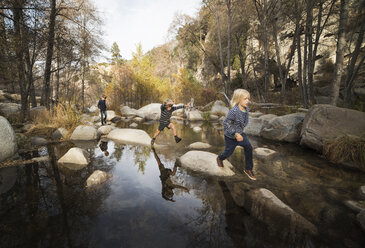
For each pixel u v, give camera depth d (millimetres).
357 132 3904
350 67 7016
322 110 4633
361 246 1543
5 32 5742
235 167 3453
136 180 2869
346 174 3117
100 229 1729
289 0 10711
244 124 2816
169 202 2232
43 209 2039
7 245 1507
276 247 1524
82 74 12812
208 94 15664
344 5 5332
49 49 7012
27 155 3994
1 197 2281
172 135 6551
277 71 16516
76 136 5660
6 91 14094
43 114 7000
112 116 10945
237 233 1693
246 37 17359
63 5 8133
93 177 2771
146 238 1620
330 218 1942
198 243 1566
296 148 4816
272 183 2777
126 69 14422
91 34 9258
